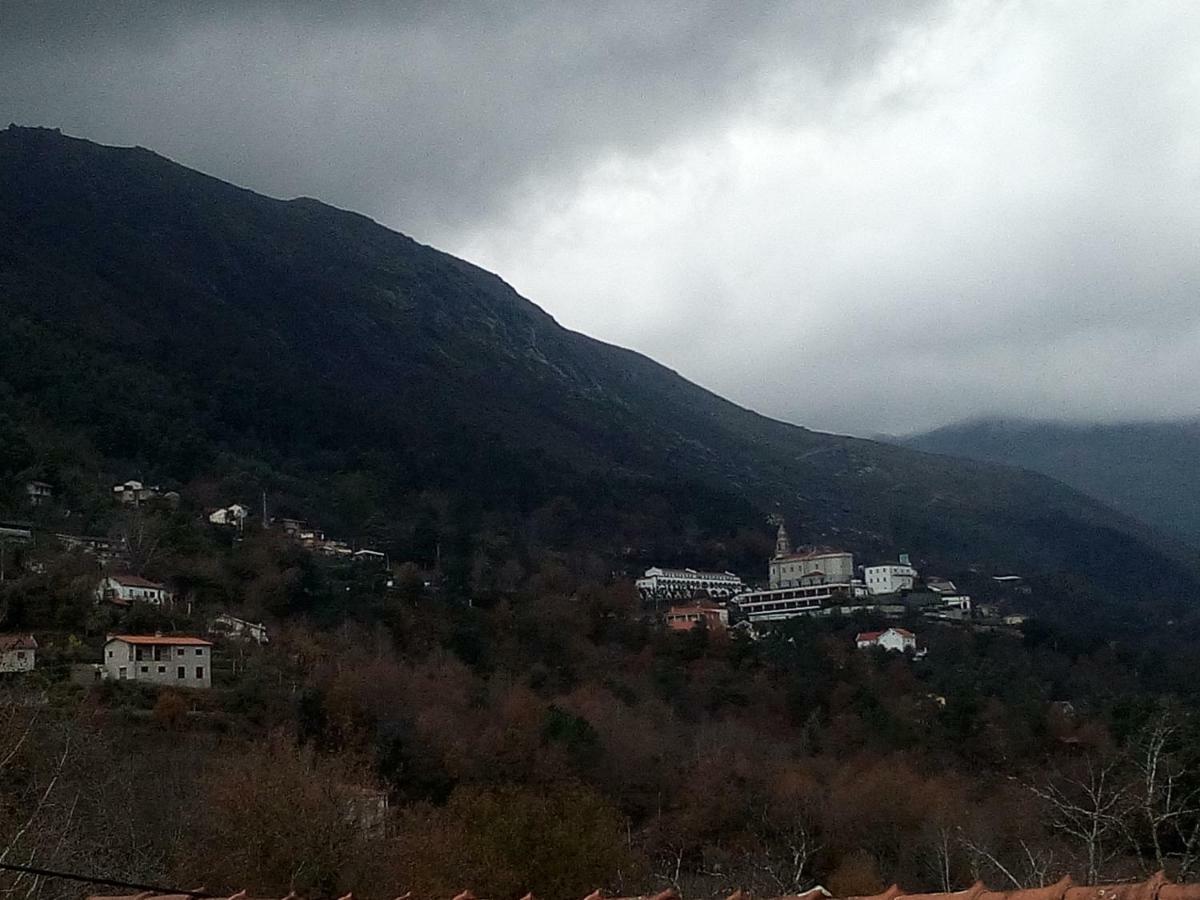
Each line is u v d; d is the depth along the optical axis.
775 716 72.94
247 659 62.59
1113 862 19.77
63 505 83.69
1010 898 6.53
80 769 27.95
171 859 28.83
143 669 57.19
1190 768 22.12
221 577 77.19
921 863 40.84
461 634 78.06
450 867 30.03
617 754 54.91
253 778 29.64
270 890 27.67
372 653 68.44
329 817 28.92
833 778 53.34
